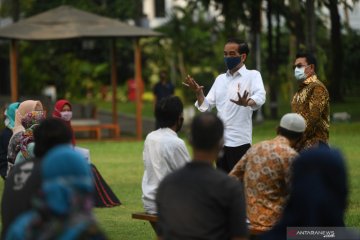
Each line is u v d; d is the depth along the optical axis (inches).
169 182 364.2
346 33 2234.3
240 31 1711.4
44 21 1470.2
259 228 454.6
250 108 611.2
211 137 363.9
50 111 1450.5
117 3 2253.9
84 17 1476.4
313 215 321.1
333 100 2028.8
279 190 457.4
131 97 2605.8
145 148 524.4
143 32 1467.8
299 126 460.1
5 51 2269.9
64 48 2242.9
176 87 2385.6
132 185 934.4
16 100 1461.6
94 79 2615.7
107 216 739.4
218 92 616.7
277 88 1779.0
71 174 297.9
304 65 617.6
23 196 366.0
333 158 319.0
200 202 357.4
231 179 360.8
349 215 699.4
